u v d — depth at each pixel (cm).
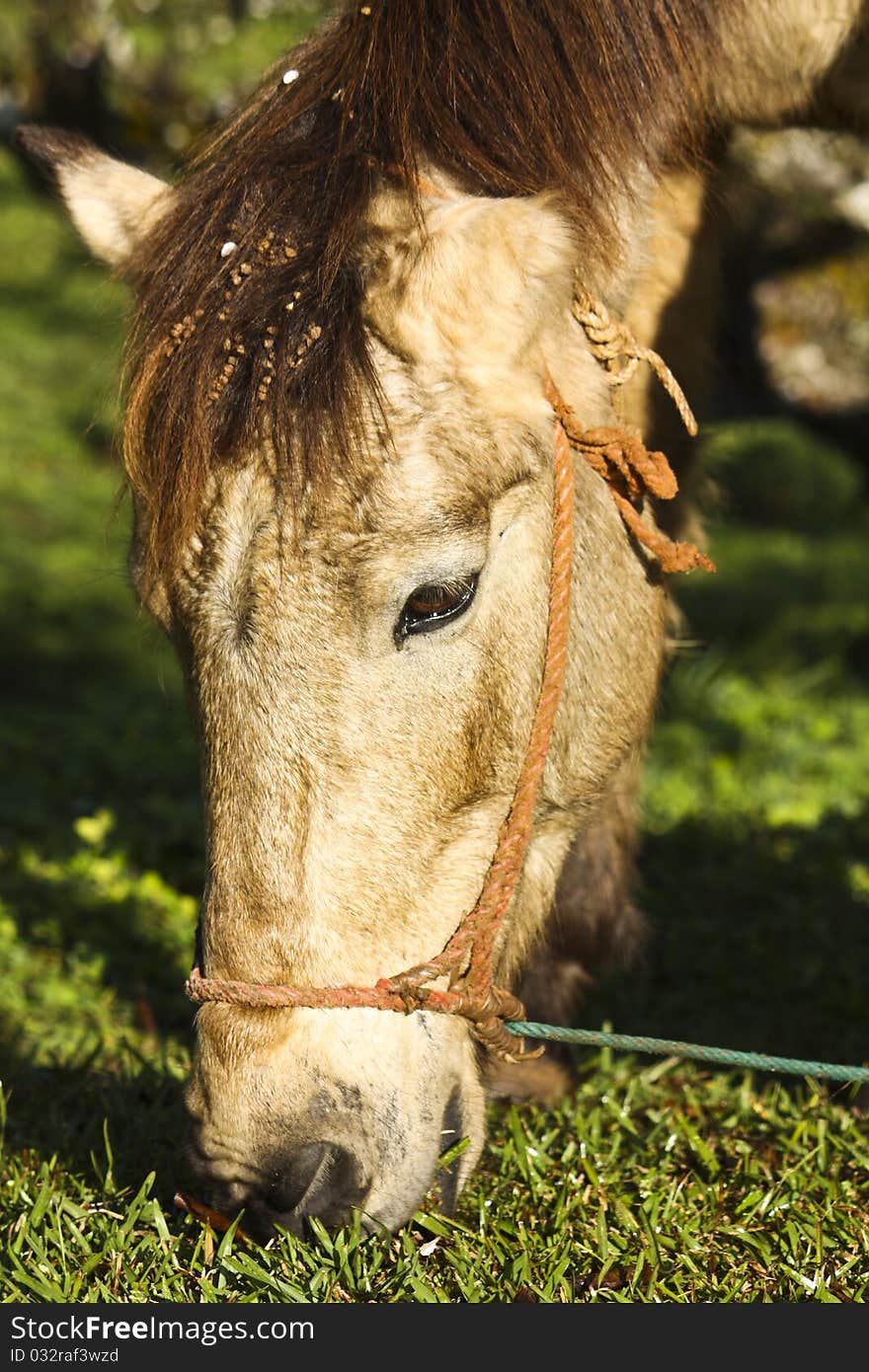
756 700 1270
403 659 377
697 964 702
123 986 703
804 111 551
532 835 443
